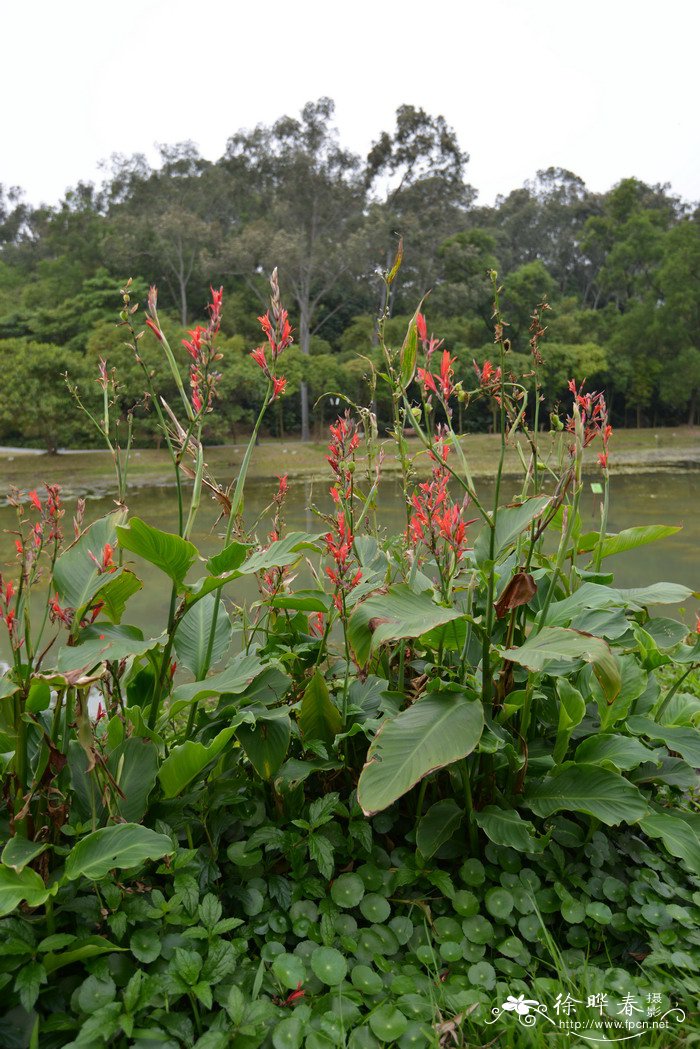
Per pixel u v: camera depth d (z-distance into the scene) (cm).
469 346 3944
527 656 202
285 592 281
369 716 254
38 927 191
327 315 4756
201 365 230
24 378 2402
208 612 264
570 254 6156
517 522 238
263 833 222
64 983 187
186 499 1748
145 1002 170
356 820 233
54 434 2550
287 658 256
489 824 220
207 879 215
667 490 1816
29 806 198
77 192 5347
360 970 198
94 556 217
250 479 2261
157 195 4534
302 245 3969
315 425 3769
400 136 4531
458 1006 188
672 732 251
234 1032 170
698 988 195
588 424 254
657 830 225
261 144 5019
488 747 210
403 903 228
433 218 4534
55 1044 172
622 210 5356
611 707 253
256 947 215
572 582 290
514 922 216
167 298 4403
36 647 202
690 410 4347
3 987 179
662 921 218
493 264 4247
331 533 240
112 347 2662
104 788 199
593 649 195
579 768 231
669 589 282
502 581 253
